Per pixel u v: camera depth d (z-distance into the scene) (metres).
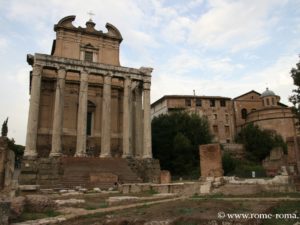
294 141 31.27
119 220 10.53
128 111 43.12
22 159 34.97
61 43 46.34
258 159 61.56
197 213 11.11
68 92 46.00
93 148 44.75
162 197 18.77
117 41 50.50
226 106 79.75
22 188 22.19
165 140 53.66
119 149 46.88
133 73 44.81
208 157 21.86
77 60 41.44
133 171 38.22
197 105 77.12
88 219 11.73
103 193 24.39
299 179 20.06
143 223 9.98
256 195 17.89
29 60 40.91
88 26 48.91
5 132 44.91
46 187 29.03
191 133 53.91
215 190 19.23
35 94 38.00
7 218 10.23
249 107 84.00
